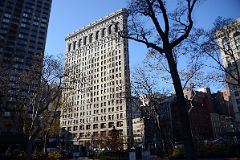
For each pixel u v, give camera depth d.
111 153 37.84
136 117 113.06
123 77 118.00
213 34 31.69
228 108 134.25
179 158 31.33
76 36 155.25
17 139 37.41
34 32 95.81
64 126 134.25
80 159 44.69
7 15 92.12
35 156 33.66
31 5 99.94
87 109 127.44
